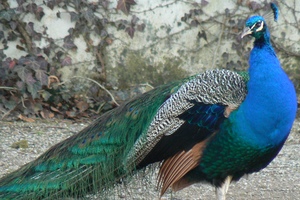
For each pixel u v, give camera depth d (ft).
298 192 37.86
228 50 54.34
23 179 31.45
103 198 31.50
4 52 51.85
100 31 52.85
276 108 29.89
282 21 54.39
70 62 52.70
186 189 37.93
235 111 30.22
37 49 52.01
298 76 55.01
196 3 53.47
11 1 51.42
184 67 54.24
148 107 31.27
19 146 44.24
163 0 53.16
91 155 31.32
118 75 53.67
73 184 30.99
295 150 45.60
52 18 52.16
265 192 37.78
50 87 52.29
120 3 52.54
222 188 32.01
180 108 30.40
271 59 30.30
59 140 46.47
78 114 52.08
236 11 53.88
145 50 53.62
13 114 50.44
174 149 30.55
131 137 30.94
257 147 30.35
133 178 31.40
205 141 30.55
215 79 30.76
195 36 53.93
